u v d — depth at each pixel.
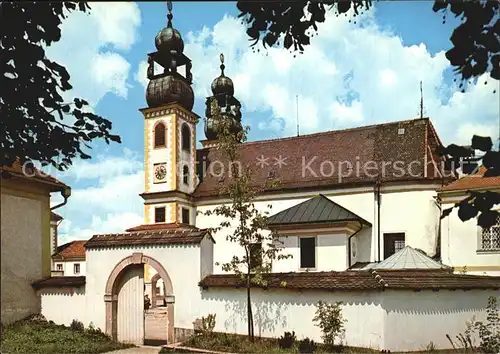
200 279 15.25
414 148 26.94
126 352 14.09
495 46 4.52
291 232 23.89
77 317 16.88
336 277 13.57
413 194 24.86
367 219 25.59
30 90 5.71
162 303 32.75
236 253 28.75
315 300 13.62
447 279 13.30
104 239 16.89
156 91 33.25
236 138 16.75
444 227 20.22
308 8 5.90
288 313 13.97
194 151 34.53
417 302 12.95
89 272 16.89
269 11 5.78
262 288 14.39
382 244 25.09
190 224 32.28
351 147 29.03
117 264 16.42
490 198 4.35
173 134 32.59
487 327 13.51
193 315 15.20
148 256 16.05
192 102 34.47
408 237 24.58
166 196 31.64
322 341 13.34
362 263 24.44
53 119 6.22
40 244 19.16
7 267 17.47
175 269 15.62
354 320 13.01
